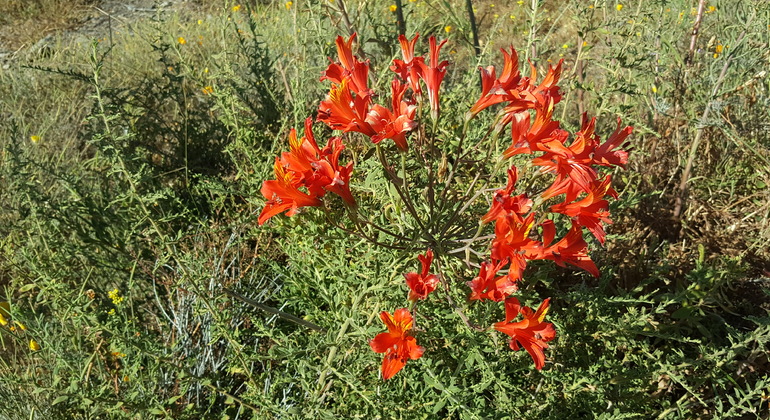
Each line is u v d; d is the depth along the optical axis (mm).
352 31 3184
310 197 1792
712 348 2438
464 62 5637
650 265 3059
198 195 3826
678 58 3457
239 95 4156
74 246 3027
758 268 3180
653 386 2658
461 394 1970
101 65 2768
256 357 2371
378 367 2340
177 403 2641
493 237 1812
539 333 1700
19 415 2602
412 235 1946
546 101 1715
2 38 7566
